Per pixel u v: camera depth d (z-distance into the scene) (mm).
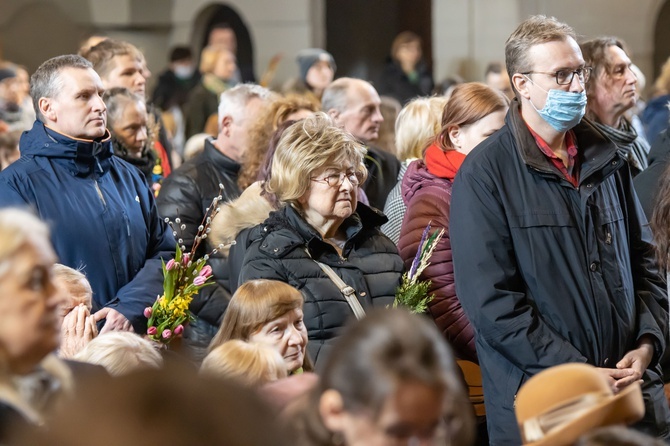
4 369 2389
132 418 1567
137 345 3549
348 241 4449
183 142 12297
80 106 4684
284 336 4031
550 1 15406
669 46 15672
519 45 4152
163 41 17859
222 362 3375
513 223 4094
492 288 4043
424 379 1915
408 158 5918
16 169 4641
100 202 4711
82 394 1604
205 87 12109
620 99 5648
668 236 4242
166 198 5867
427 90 14555
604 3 15289
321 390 2002
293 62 17000
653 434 4234
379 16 17422
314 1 16891
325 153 4348
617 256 4188
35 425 1979
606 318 4086
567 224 4098
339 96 6578
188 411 1587
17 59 17484
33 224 2420
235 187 5949
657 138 5605
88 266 4641
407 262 4770
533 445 2473
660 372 4492
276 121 5699
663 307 4445
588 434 2359
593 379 2588
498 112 4883
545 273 4059
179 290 4512
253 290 4062
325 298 4277
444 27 16031
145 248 4910
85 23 17625
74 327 4160
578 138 4227
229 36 14898
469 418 2016
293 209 4426
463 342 4625
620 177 4391
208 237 5465
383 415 1919
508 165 4160
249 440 1605
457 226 4160
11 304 2357
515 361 4027
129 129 6016
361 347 1952
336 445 2025
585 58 5664
